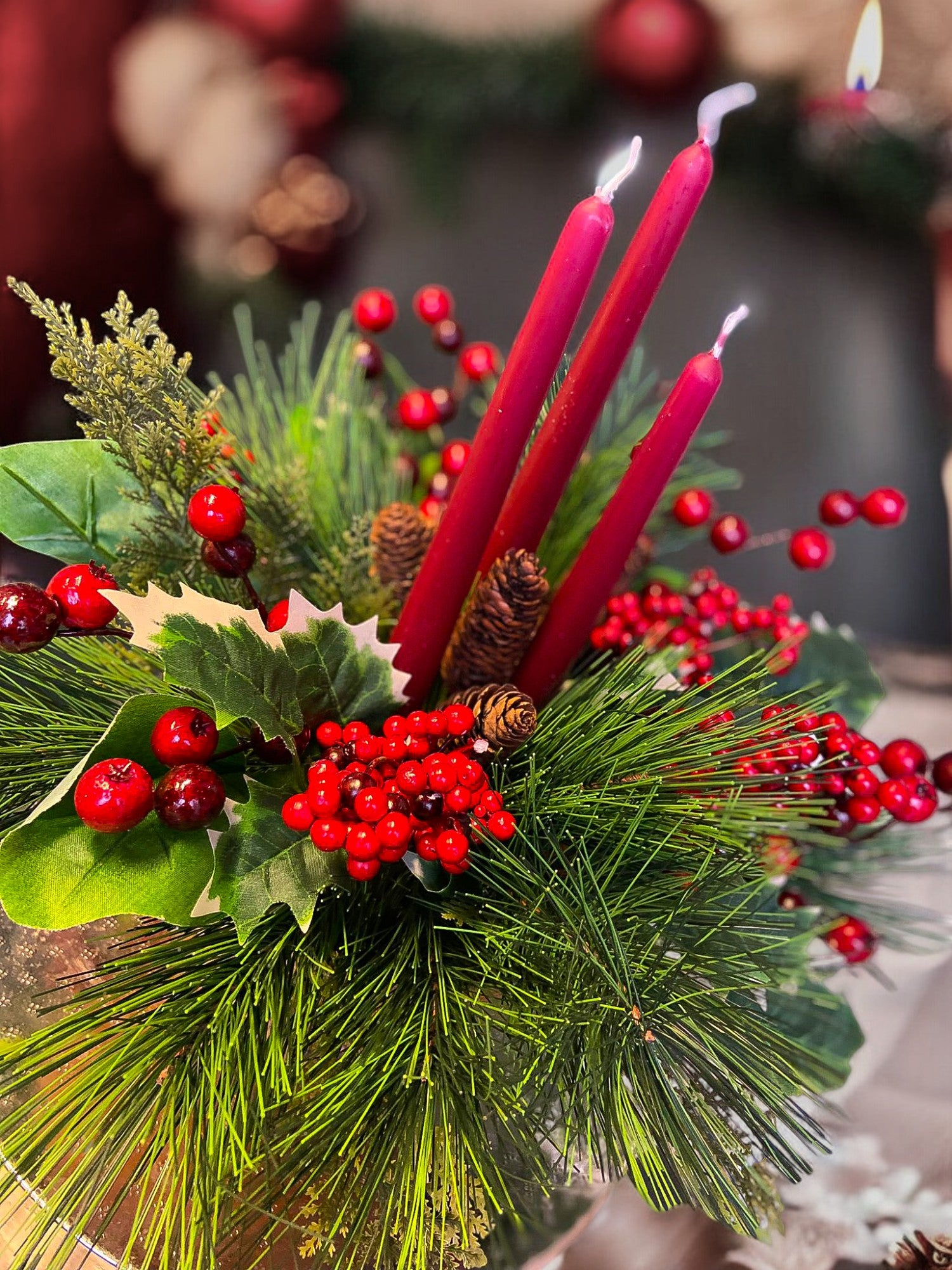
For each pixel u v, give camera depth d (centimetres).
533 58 72
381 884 28
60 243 80
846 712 37
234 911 24
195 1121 23
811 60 69
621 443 39
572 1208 29
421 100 77
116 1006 24
